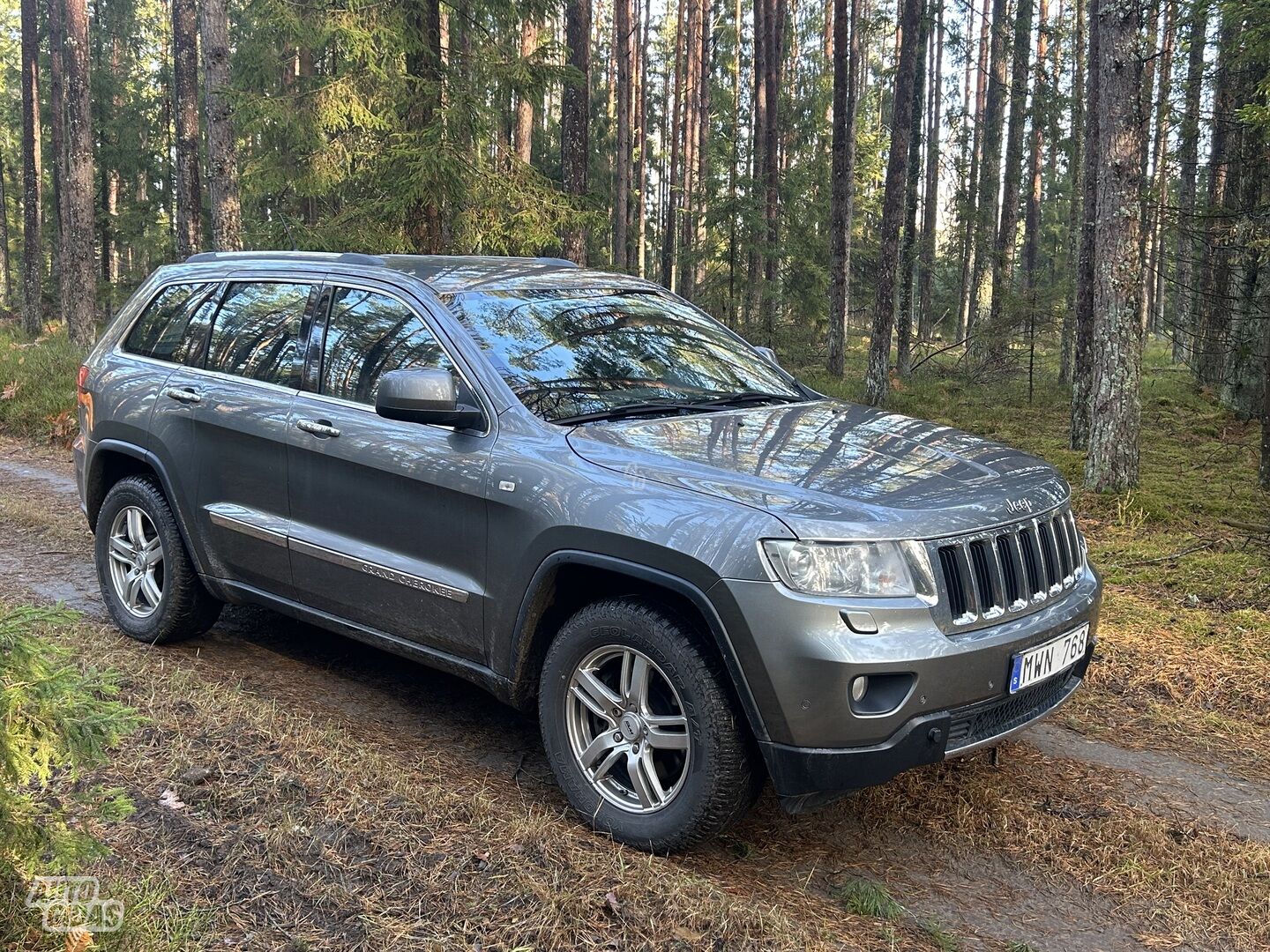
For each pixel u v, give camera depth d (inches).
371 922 103.9
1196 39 546.6
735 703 119.8
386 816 124.3
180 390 188.1
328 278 176.9
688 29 1510.8
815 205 1210.6
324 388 168.1
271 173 543.8
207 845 116.5
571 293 176.9
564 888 111.2
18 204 2032.5
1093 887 128.1
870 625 114.3
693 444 136.3
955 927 118.0
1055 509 138.9
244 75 558.3
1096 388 371.6
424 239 488.7
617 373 158.9
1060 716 184.7
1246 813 149.3
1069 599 137.9
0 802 86.4
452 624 146.6
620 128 1032.8
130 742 140.6
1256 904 124.7
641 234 1416.1
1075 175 843.4
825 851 134.2
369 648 203.9
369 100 483.2
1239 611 237.6
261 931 102.1
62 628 194.4
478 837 121.2
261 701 167.0
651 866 118.2
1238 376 597.0
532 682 142.6
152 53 1573.6
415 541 150.3
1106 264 364.8
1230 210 479.8
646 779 126.7
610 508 126.6
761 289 1005.8
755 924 108.1
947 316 1392.7
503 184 490.6
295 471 166.9
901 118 703.7
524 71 482.0
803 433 145.6
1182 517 336.5
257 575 176.9
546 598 135.6
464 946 101.1
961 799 149.1
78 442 215.3
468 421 145.5
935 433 156.3
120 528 203.5
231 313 191.0
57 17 1161.4
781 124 1515.7
